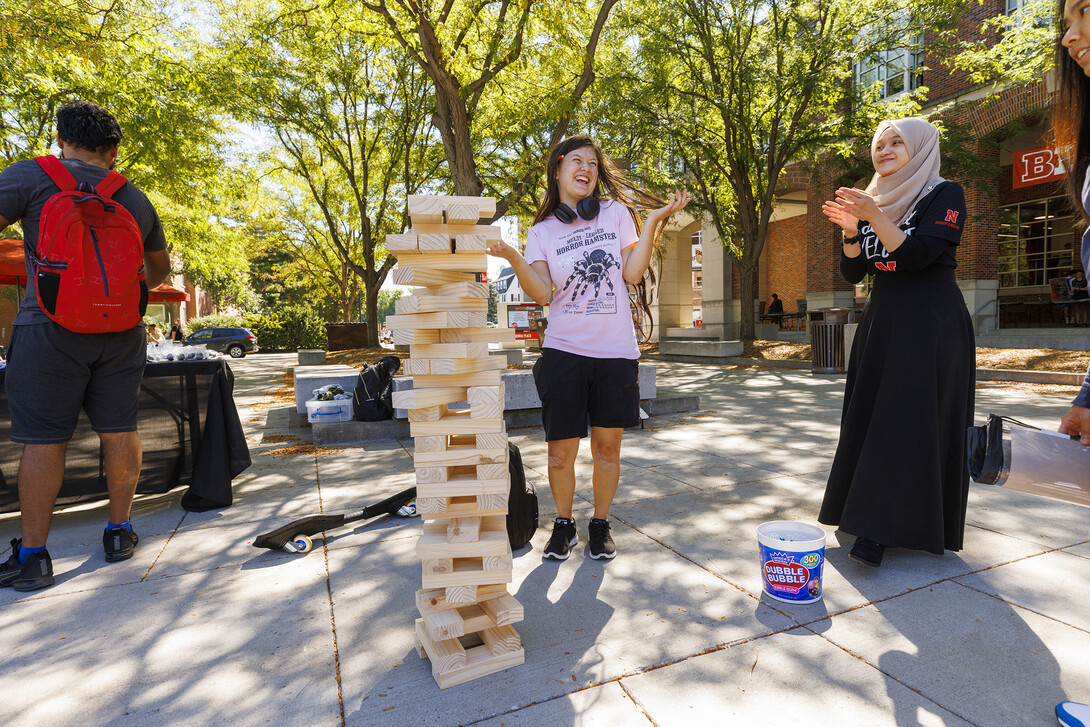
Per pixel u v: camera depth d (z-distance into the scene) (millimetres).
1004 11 13750
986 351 11430
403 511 3449
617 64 13602
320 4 10375
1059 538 2848
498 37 10438
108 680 1890
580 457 4785
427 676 1881
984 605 2209
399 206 19562
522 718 1660
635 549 2861
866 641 1994
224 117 14836
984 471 1479
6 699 1803
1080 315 14359
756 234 15852
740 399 7973
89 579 2674
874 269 2648
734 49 13344
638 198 3018
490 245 2090
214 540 3148
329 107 15805
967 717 1609
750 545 2863
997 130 13656
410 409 1856
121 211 2752
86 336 2689
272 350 34219
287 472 4621
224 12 12602
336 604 2385
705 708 1675
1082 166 1462
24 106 10711
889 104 13359
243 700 1777
